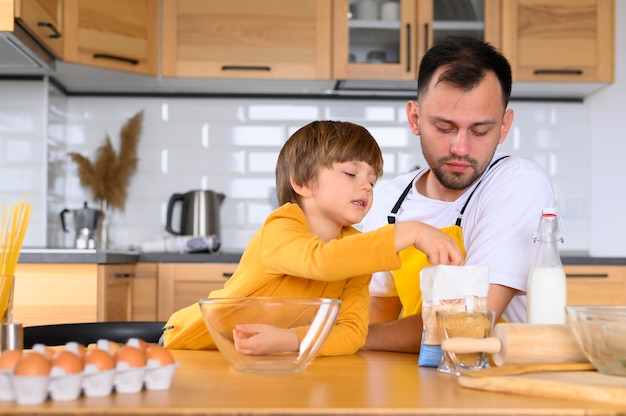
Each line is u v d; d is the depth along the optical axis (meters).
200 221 3.84
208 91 4.01
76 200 3.95
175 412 0.72
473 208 1.66
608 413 0.73
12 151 3.65
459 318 1.01
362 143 1.35
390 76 3.76
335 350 1.24
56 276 2.85
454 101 1.44
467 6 3.80
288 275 1.24
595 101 4.11
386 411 0.72
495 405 0.76
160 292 3.36
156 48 3.71
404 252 1.63
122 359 0.81
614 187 4.10
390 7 3.78
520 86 3.90
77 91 3.98
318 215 1.38
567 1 3.81
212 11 3.73
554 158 4.10
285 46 3.74
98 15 3.53
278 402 0.76
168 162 4.00
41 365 0.75
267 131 4.05
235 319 0.99
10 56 3.24
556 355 0.99
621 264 3.42
